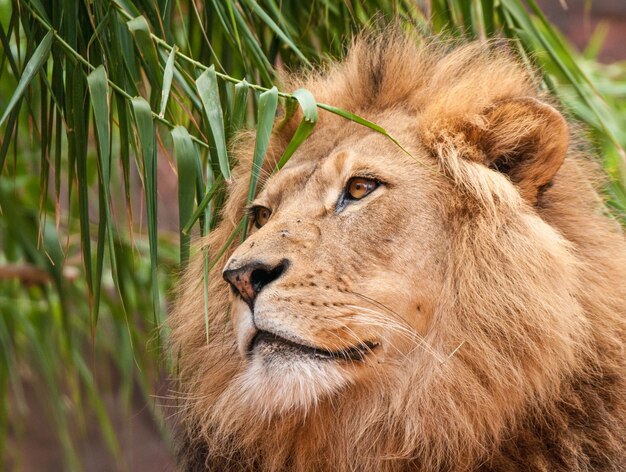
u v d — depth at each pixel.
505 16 9.23
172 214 18.62
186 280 8.20
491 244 7.07
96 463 21.02
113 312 12.01
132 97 7.20
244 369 7.34
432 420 7.06
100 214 7.28
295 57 9.31
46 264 11.26
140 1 7.88
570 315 6.92
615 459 7.06
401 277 7.04
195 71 7.89
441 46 8.52
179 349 8.11
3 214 11.17
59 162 7.60
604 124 8.93
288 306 6.76
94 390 12.70
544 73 9.08
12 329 12.72
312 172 7.49
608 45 23.70
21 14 7.53
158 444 21.61
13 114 7.38
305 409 6.86
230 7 7.88
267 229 7.06
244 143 8.52
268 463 7.52
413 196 7.19
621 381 7.17
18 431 14.91
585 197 7.76
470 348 7.04
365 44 8.41
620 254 7.53
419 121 7.59
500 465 7.09
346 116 6.83
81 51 7.66
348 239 7.05
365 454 7.24
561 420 7.05
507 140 7.40
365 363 6.97
